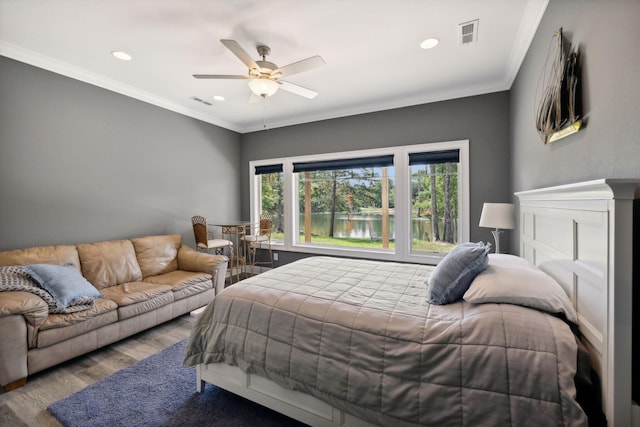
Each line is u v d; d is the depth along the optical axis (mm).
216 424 1701
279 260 5066
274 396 1678
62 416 1745
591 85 1370
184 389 2018
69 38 2449
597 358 1150
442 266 1748
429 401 1248
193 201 4445
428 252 3943
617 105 1166
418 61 2848
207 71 3076
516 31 2350
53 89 2906
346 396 1412
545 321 1288
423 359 1296
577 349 1180
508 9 2078
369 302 1697
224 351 1797
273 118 4695
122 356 2461
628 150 1099
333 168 4504
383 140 4086
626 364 1020
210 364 1898
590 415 1156
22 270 2312
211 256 3717
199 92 3650
